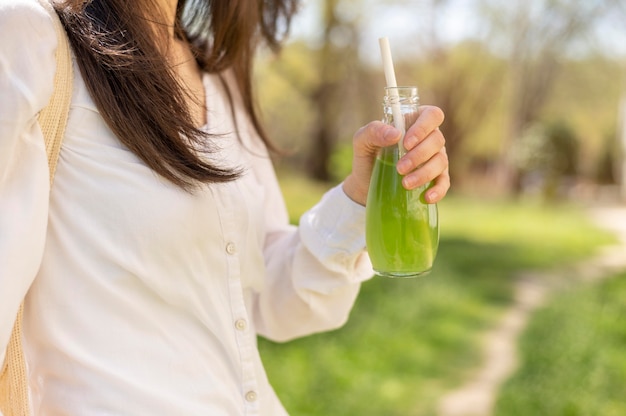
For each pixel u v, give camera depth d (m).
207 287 1.28
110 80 1.19
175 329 1.25
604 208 21.59
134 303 1.21
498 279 9.88
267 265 1.61
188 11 1.64
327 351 5.64
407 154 1.32
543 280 10.04
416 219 1.36
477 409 5.00
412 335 6.59
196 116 1.46
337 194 1.48
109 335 1.19
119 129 1.18
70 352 1.18
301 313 1.60
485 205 19.80
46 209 1.12
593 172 29.48
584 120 29.42
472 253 11.73
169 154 1.21
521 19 24.16
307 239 1.50
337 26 20.83
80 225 1.18
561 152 25.78
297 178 23.02
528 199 23.42
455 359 6.14
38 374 1.22
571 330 6.85
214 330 1.29
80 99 1.18
